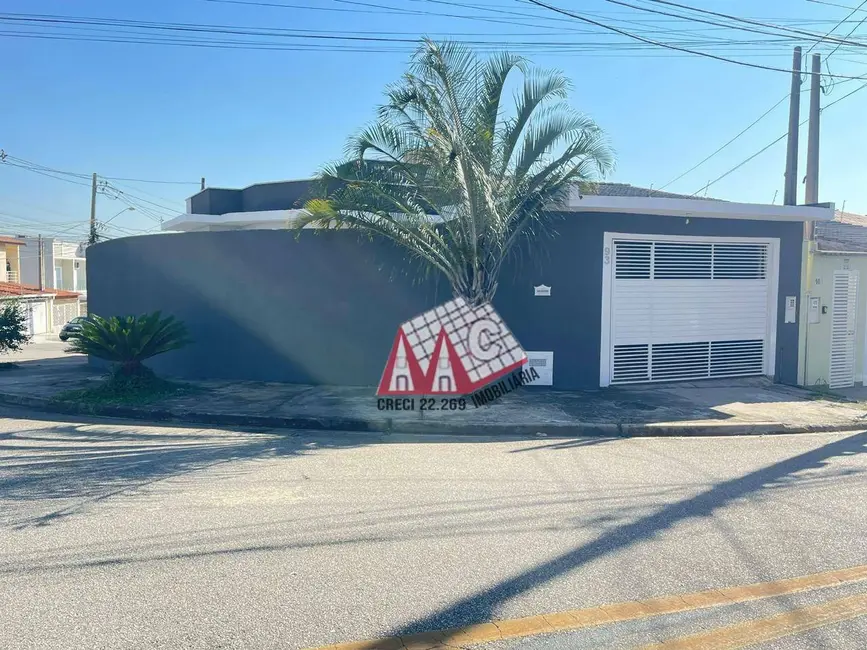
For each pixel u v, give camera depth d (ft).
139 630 11.06
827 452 25.16
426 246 33.53
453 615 11.68
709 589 12.74
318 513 17.19
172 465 22.53
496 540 15.29
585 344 38.65
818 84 46.34
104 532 15.74
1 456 23.89
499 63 31.45
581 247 38.27
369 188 32.07
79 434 28.30
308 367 41.09
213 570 13.50
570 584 12.93
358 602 12.12
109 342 36.22
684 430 28.96
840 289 43.98
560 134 32.01
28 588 12.66
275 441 26.96
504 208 31.68
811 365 43.21
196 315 43.98
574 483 20.34
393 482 20.34
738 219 40.88
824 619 11.59
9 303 61.82
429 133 28.81
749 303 42.27
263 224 48.62
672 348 40.70
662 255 40.11
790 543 15.15
